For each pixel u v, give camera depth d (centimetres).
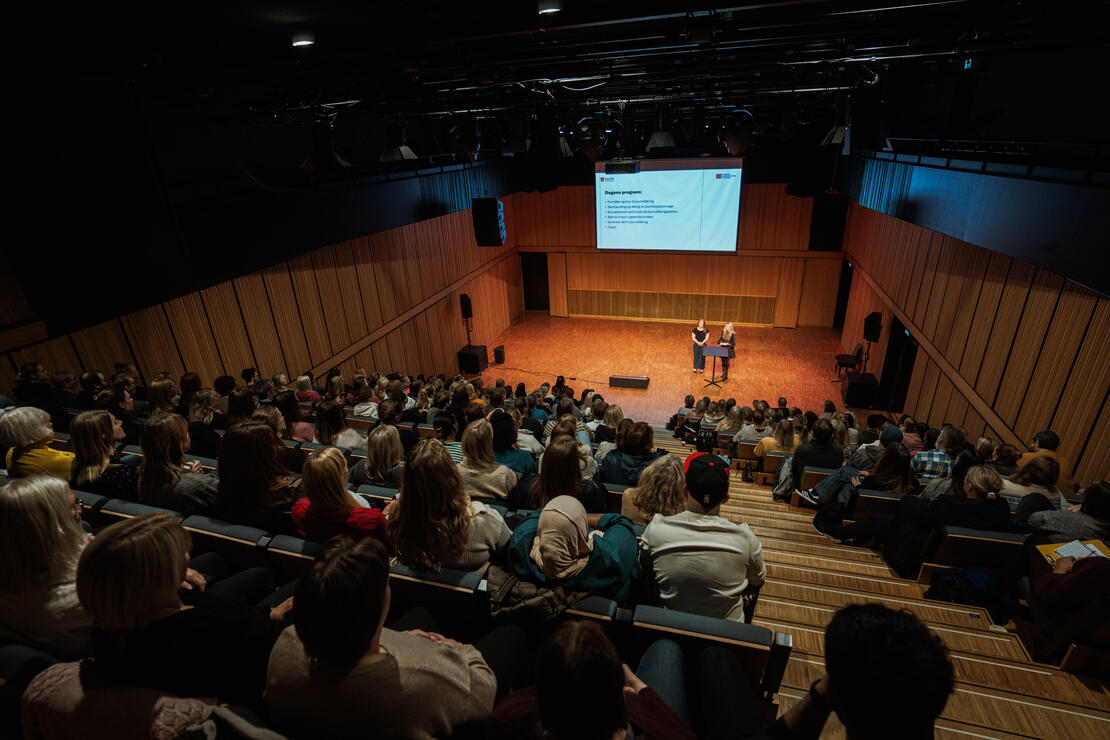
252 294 955
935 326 1054
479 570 250
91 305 452
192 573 225
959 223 706
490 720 142
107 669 143
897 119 1091
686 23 459
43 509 174
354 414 693
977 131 771
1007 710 300
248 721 143
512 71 698
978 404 876
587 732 118
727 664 195
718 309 1967
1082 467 638
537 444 543
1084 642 313
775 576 440
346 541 142
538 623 222
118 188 465
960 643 352
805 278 1858
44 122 409
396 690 143
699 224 1812
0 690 166
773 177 1691
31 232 407
